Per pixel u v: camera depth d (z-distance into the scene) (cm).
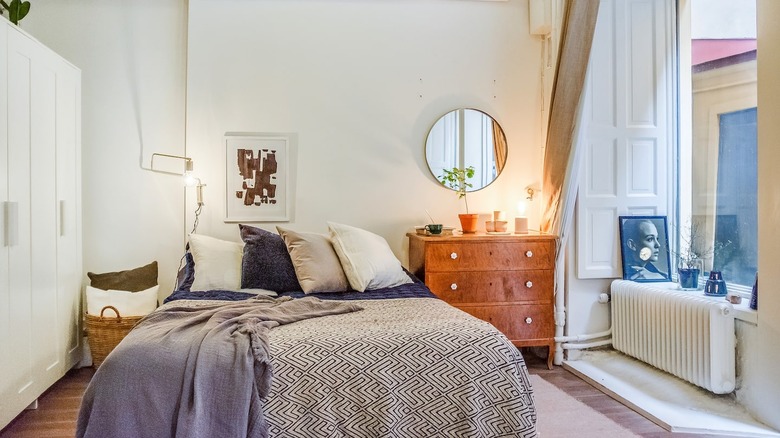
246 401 191
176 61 394
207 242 341
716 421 276
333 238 338
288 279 321
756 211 312
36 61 300
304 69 396
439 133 409
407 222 408
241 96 389
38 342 302
